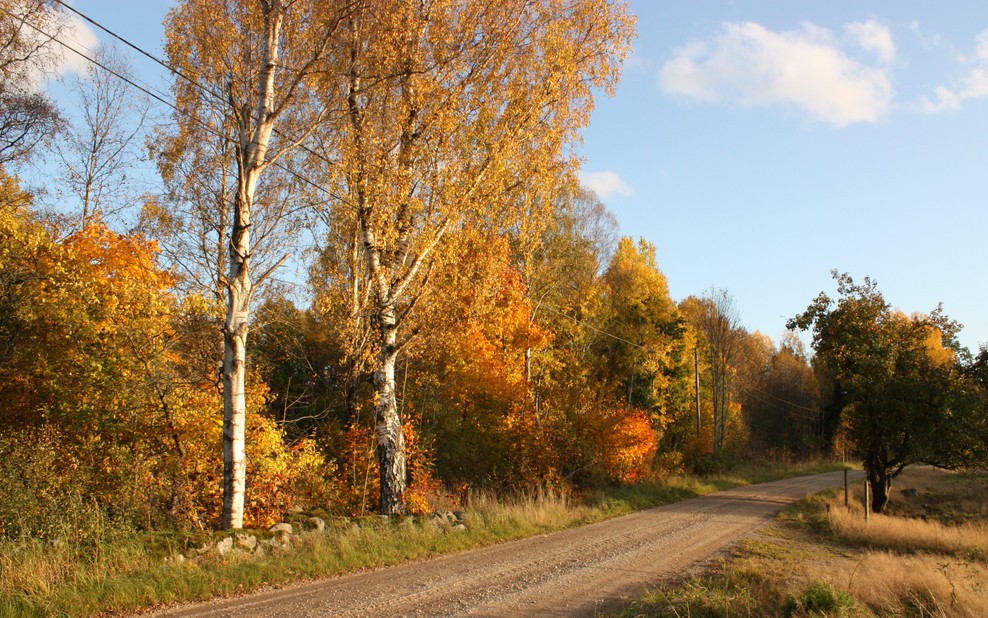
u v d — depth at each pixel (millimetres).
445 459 23906
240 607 8312
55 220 18328
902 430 24359
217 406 14562
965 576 11188
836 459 65438
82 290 13141
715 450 43719
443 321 18516
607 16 18000
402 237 16906
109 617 7750
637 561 12969
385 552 12211
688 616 7883
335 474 18469
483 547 14172
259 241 18578
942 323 26156
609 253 47938
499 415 25547
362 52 16125
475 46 16734
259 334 24297
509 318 27484
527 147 17797
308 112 15664
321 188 17594
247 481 14539
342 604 8586
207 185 17531
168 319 14844
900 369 25312
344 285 19344
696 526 19062
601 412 29703
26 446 10797
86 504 10453
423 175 16625
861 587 9906
